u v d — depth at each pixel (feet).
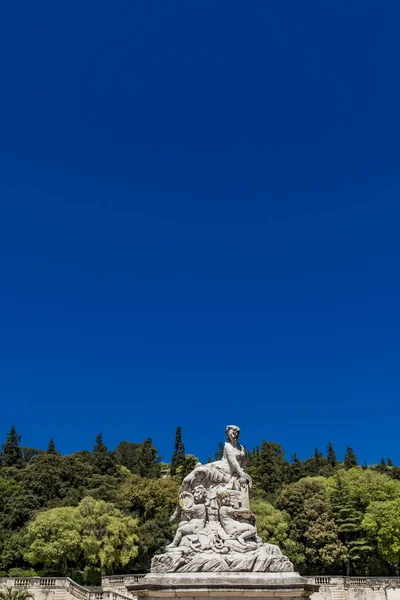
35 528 169.37
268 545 64.49
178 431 346.95
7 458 315.17
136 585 60.44
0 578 130.11
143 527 194.80
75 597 129.80
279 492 247.09
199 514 66.44
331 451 325.83
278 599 58.90
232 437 73.31
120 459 361.30
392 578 155.33
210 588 58.29
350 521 186.80
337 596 151.84
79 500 231.91
